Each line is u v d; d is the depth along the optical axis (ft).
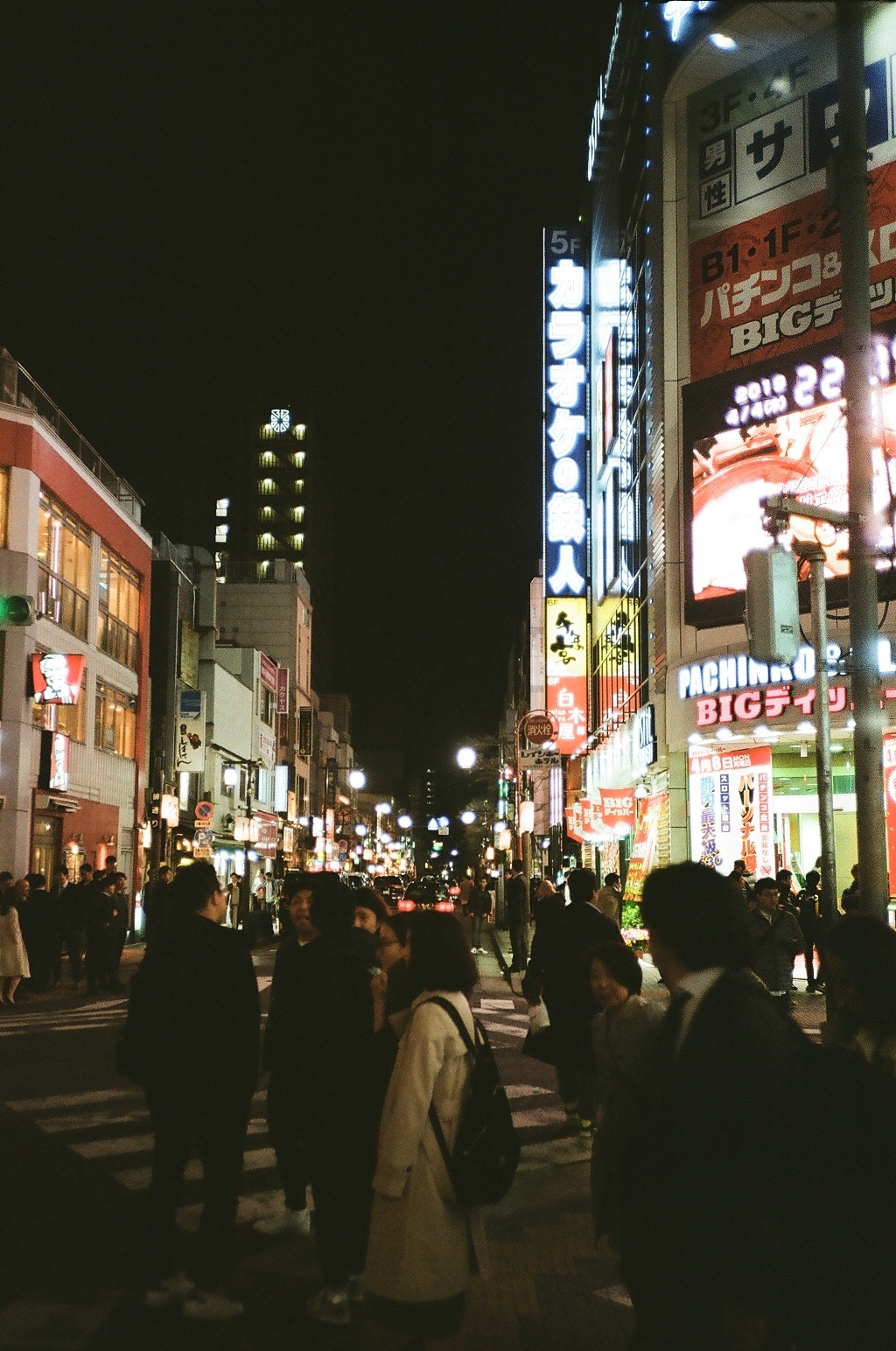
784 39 79.41
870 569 26.91
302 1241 21.85
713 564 79.25
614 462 111.65
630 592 104.12
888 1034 11.05
